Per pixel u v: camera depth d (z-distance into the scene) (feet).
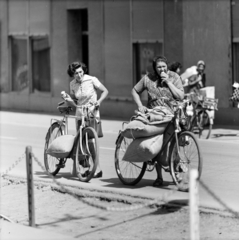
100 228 26.86
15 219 29.63
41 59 90.74
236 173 37.73
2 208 31.91
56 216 29.48
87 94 36.94
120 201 30.58
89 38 81.61
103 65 79.92
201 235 24.58
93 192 32.42
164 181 35.19
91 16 81.05
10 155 48.85
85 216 28.99
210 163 41.68
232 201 29.78
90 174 35.35
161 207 28.68
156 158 32.86
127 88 77.00
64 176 38.09
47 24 88.69
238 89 55.11
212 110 56.34
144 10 74.18
